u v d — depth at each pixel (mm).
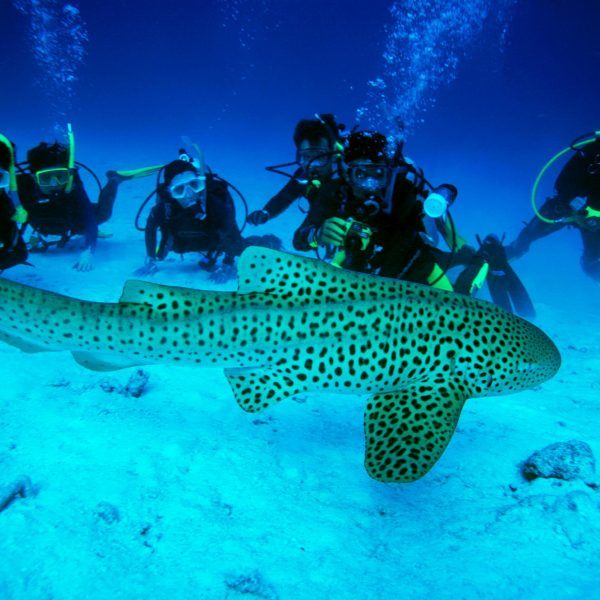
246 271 2857
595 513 2742
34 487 2971
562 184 8359
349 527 2869
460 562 2520
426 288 3023
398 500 3096
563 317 7738
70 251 9031
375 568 2562
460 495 3109
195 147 7426
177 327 2791
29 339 2889
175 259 9125
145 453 3396
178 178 7246
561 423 3980
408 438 2584
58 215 8133
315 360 2867
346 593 2402
